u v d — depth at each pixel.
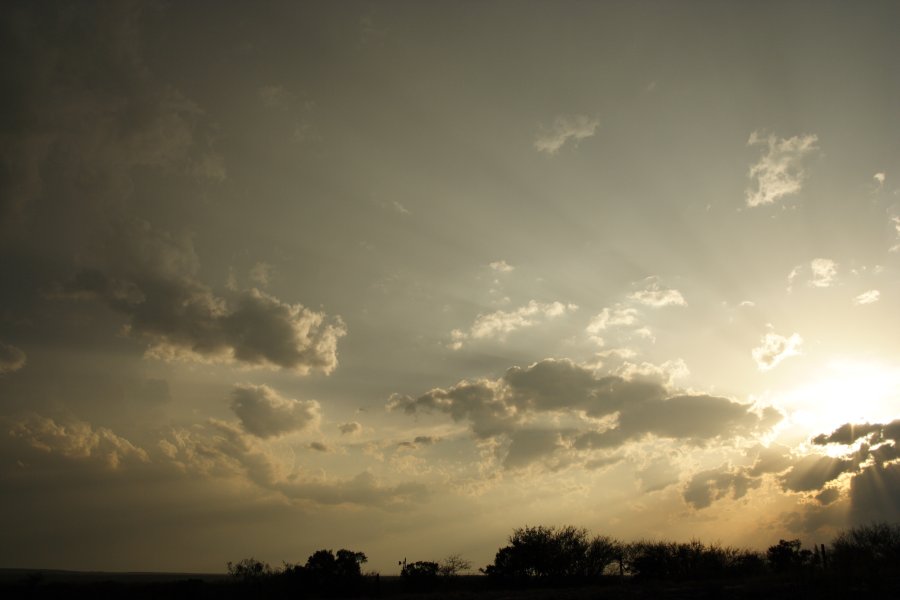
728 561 41.41
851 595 20.28
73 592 34.44
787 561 38.88
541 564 42.44
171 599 34.06
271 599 35.72
